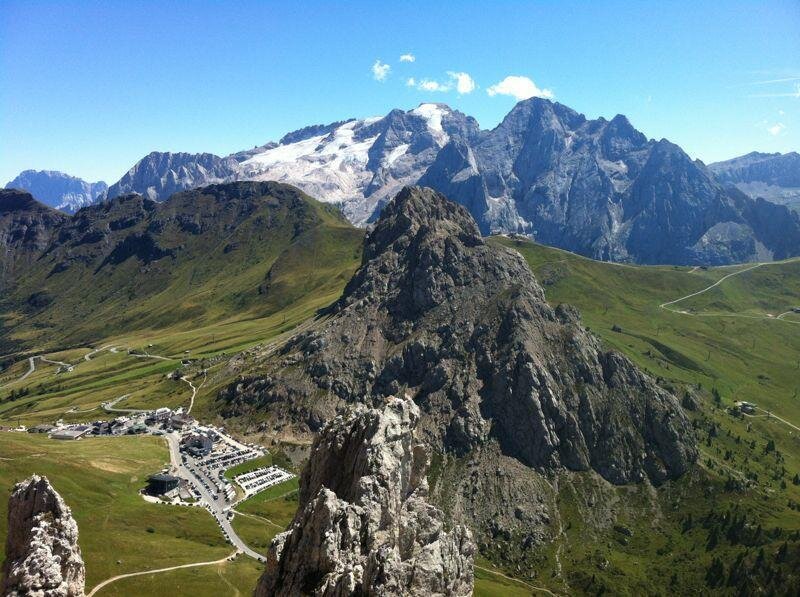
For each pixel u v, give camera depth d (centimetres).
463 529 8850
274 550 7838
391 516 8206
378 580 6312
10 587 6519
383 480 8450
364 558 7381
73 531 7188
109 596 17262
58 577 6606
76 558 7075
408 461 9481
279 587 7388
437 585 6369
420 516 8362
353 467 9294
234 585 18825
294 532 7688
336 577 6738
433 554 6675
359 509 7831
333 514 7469
